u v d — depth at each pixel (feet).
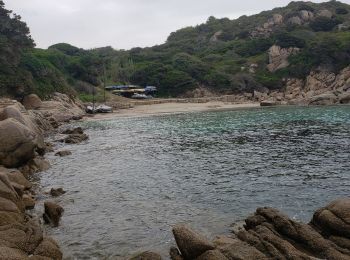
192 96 406.21
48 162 102.63
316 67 385.09
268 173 87.56
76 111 260.83
